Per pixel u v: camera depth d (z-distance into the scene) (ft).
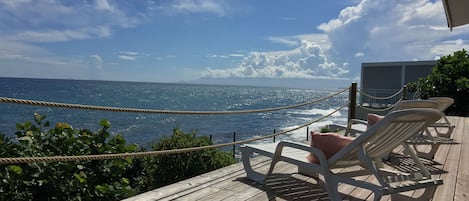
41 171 9.58
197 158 14.61
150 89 259.19
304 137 47.16
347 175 8.34
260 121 77.30
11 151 9.45
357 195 8.50
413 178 7.73
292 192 8.58
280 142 8.57
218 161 15.28
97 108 7.36
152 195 8.03
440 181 7.54
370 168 6.76
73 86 238.27
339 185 9.32
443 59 39.70
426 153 13.02
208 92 260.21
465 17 19.38
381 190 6.47
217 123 72.49
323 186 9.10
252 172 9.63
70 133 10.92
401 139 7.65
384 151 8.01
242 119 82.74
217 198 7.97
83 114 80.94
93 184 10.90
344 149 7.16
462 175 10.63
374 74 65.57
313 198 8.17
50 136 10.50
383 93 54.54
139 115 84.69
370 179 9.93
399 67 63.00
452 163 12.32
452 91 36.81
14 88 177.88
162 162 14.40
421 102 9.18
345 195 8.49
